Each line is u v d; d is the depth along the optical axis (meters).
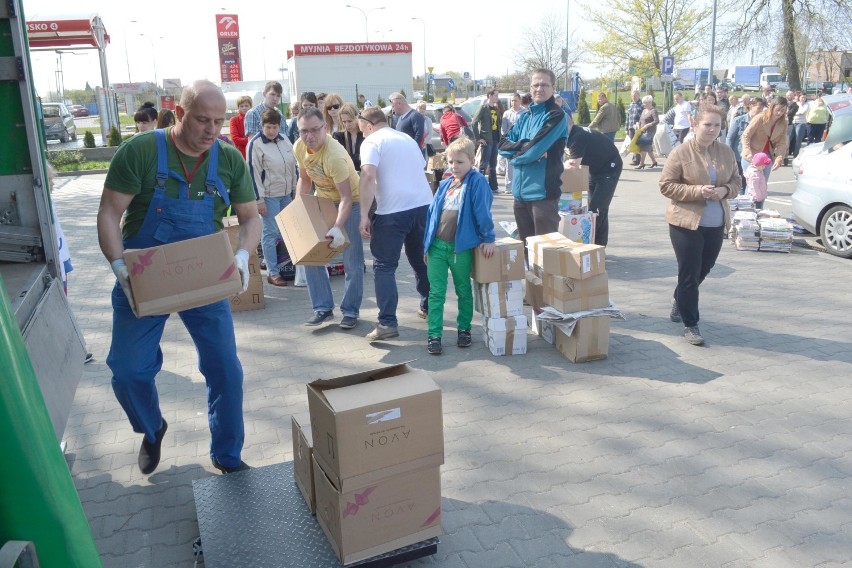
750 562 3.05
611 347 5.60
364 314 6.61
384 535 2.90
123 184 3.07
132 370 3.29
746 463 3.86
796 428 4.23
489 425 4.35
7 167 3.42
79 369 3.34
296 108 10.12
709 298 6.86
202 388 5.01
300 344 5.86
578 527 3.32
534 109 6.14
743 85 60.91
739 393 4.73
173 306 3.02
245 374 5.25
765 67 60.75
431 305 5.45
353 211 5.92
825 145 9.05
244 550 2.95
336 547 2.90
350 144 8.10
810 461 3.86
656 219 11.20
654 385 4.88
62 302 3.44
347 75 32.78
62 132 34.00
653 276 7.72
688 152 5.29
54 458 1.61
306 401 4.74
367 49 32.56
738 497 3.54
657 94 44.50
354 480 2.77
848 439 4.09
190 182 3.19
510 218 11.80
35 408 1.59
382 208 5.59
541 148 6.02
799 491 3.58
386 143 5.53
